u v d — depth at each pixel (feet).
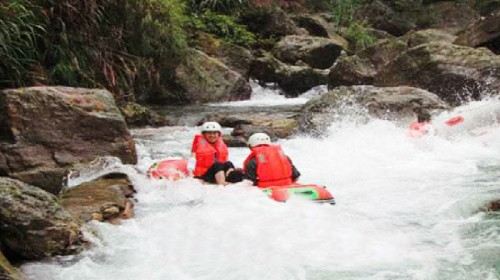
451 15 87.04
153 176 23.08
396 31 83.15
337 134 31.83
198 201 20.62
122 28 41.09
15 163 22.75
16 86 31.27
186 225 18.28
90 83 37.04
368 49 52.03
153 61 46.19
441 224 18.21
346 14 80.23
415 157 27.55
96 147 24.91
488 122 31.53
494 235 17.15
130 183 22.36
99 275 14.90
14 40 31.19
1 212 15.65
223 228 17.83
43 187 22.97
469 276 14.48
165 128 37.24
